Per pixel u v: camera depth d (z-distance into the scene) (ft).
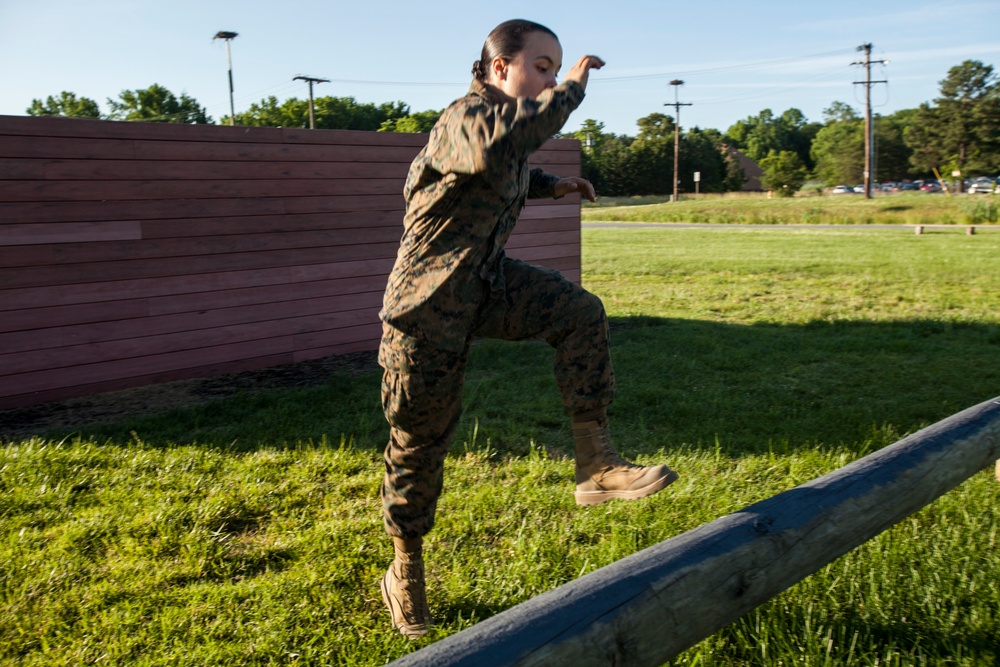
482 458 15.23
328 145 24.20
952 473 8.95
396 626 9.18
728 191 317.63
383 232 25.75
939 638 8.66
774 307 34.78
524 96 7.21
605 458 8.05
